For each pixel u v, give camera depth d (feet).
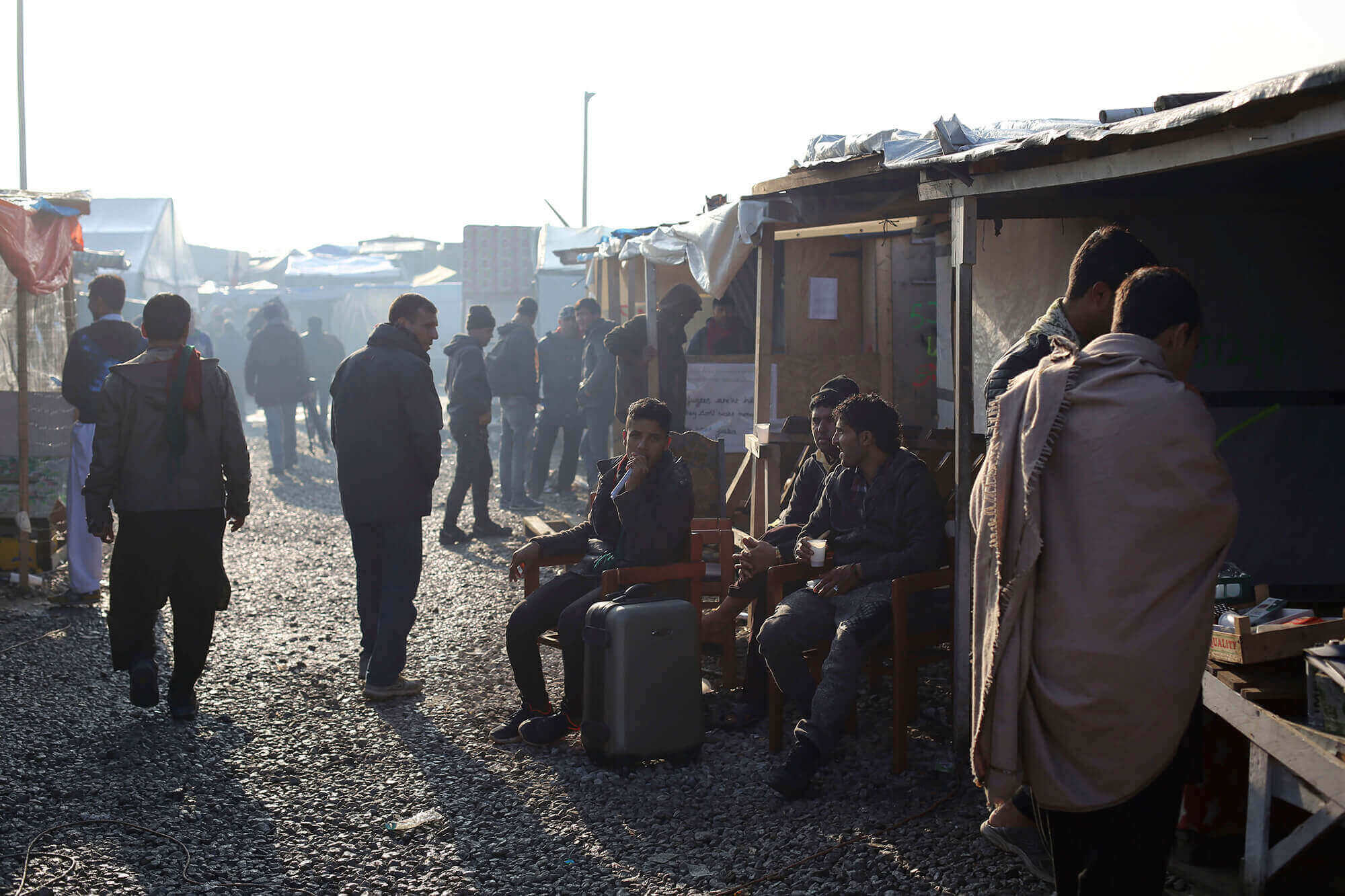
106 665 19.57
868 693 17.49
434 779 14.64
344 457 17.75
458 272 110.01
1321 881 10.53
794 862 12.09
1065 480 7.94
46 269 25.20
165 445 16.26
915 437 20.38
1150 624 7.69
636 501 15.85
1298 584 16.30
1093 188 14.60
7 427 24.95
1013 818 10.30
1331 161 13.00
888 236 24.71
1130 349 8.12
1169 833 8.17
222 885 11.76
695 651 14.89
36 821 13.21
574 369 38.37
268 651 20.70
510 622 16.05
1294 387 16.12
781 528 17.12
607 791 14.15
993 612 8.30
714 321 31.65
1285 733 9.77
